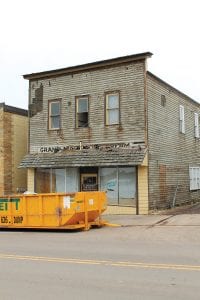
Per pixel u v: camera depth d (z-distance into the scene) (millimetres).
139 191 23297
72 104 25719
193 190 30375
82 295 7449
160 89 25578
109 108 24547
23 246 13727
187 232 15922
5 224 19469
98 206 19203
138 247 12914
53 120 26438
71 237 16047
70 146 25562
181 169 28375
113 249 12586
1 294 7613
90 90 25172
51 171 26234
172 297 7199
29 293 7656
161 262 10266
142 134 23344
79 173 25359
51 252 12258
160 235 15578
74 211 17891
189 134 30391
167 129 26359
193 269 9359
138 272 9180
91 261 10617
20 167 26516
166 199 25562
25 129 30594
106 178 24422
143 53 23266
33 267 10016
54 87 26469
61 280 8617
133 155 23016
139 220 20469
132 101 23766
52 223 18406
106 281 8430
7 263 10602
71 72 25797
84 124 25266
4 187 28219
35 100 27094
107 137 24391
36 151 26766
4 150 28438
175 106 27953
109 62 24328
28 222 19000
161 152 25219
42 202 18719
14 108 29594
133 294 7430
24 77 27266
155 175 24188
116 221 20469
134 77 23766
